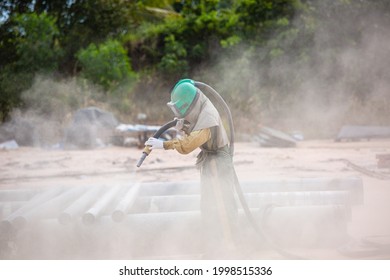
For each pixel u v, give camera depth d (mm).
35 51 52906
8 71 52594
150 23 62406
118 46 52906
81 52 52875
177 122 8961
